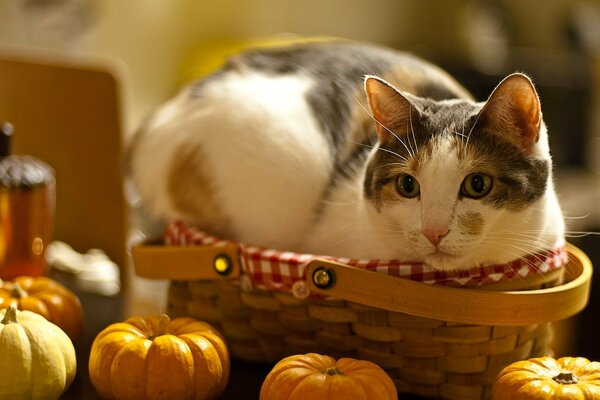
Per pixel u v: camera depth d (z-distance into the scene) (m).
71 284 0.97
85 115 1.13
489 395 0.72
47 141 1.13
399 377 0.73
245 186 0.83
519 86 0.68
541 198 0.71
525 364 0.67
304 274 0.72
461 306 0.68
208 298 0.78
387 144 0.73
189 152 0.85
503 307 0.69
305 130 0.83
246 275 0.74
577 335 1.26
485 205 0.69
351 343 0.73
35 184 0.89
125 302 0.92
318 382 0.65
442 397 0.72
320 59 0.89
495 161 0.69
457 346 0.71
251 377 0.76
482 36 2.23
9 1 1.46
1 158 0.89
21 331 0.68
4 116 1.12
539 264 0.72
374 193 0.73
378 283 0.69
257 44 1.65
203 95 0.87
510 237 0.70
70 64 1.12
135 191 0.93
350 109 0.84
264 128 0.83
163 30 1.78
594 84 2.11
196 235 0.78
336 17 2.12
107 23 1.66
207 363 0.69
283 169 0.82
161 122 0.89
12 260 0.89
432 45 2.31
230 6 1.90
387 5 2.24
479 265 0.71
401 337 0.71
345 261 0.71
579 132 2.08
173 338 0.69
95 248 1.16
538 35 2.34
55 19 1.54
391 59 0.88
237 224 0.85
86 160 1.13
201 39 1.86
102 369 0.69
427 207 0.70
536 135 0.70
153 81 1.79
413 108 0.71
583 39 2.23
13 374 0.67
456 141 0.70
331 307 0.72
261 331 0.76
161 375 0.68
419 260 0.72
